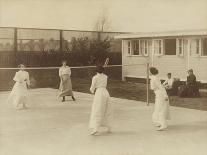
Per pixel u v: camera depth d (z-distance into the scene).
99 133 8.16
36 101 14.08
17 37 20.78
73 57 22.92
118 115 10.54
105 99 8.02
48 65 21.59
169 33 19.41
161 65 20.42
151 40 21.00
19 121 9.77
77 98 14.97
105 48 24.39
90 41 24.00
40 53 21.28
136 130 8.43
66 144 7.15
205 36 17.89
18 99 12.13
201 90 17.20
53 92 17.44
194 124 9.09
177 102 13.34
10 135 8.03
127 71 22.70
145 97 15.52
